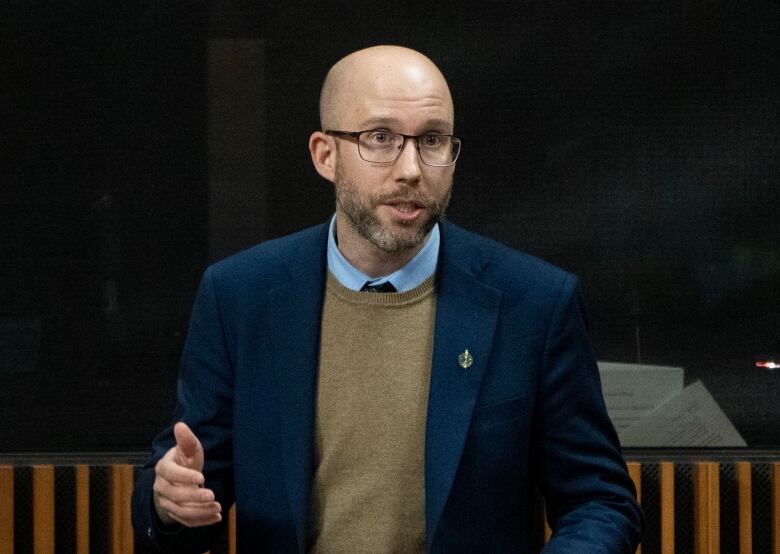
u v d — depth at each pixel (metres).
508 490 5.78
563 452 5.90
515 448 5.79
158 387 8.93
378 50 5.70
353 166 5.55
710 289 8.95
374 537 5.69
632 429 8.95
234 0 8.88
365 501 5.72
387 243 5.53
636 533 5.86
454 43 8.91
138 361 8.92
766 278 8.94
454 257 6.01
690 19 8.88
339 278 6.00
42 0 8.80
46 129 8.85
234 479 6.17
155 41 8.86
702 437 8.93
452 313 5.86
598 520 5.66
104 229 8.88
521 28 8.91
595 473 5.89
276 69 8.91
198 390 6.18
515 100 8.94
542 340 5.88
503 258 6.07
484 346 5.80
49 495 8.56
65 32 8.83
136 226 8.91
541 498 8.53
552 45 8.91
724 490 8.73
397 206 5.49
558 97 8.93
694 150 8.92
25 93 8.83
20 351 8.86
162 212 8.91
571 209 8.95
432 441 5.65
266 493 5.90
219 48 8.88
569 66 8.91
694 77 8.91
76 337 8.88
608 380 8.95
